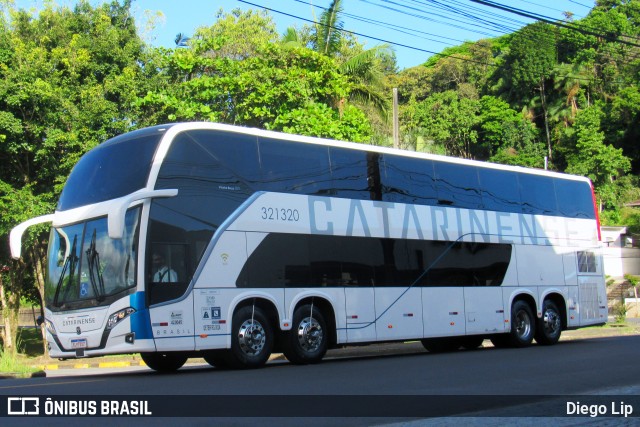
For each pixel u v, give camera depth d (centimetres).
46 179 2619
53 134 2425
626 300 4622
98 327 1241
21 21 2883
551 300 2031
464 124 6556
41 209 2452
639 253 5538
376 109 3167
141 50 2898
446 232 1734
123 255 1235
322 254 1468
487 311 1809
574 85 6819
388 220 1611
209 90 2458
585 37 6875
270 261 1379
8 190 2469
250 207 1366
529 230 1962
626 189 6538
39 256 2755
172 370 1502
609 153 6359
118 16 3039
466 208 1798
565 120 6875
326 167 1513
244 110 2444
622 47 7138
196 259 1278
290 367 1348
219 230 1315
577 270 2095
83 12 2997
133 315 1206
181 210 1275
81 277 1284
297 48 2588
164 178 1260
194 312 1263
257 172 1392
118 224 1188
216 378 1144
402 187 1659
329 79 2581
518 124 6675
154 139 1288
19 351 3125
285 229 1413
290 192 1437
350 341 1491
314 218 1467
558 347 1828
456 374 1153
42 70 2538
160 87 2656
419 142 4744
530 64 6875
